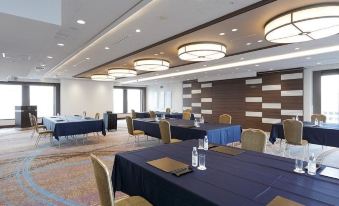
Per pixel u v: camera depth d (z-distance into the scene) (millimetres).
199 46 5070
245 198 1401
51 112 12828
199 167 2006
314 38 4027
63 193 3152
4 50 4879
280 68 8781
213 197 1413
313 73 8406
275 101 9219
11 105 11594
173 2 3174
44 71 9008
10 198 3004
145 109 17375
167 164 2098
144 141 7164
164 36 4707
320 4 3188
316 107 8344
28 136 8258
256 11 3459
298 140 4609
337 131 4434
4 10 2502
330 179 1714
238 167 2031
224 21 3877
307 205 1305
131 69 9086
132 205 1857
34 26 3008
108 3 3178
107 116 9719
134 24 4016
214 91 11734
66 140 7340
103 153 5512
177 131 5195
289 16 3412
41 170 4180
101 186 1705
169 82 14758
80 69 9180
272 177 1771
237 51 6055
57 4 2887
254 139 3010
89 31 4293
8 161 4812
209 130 4527
